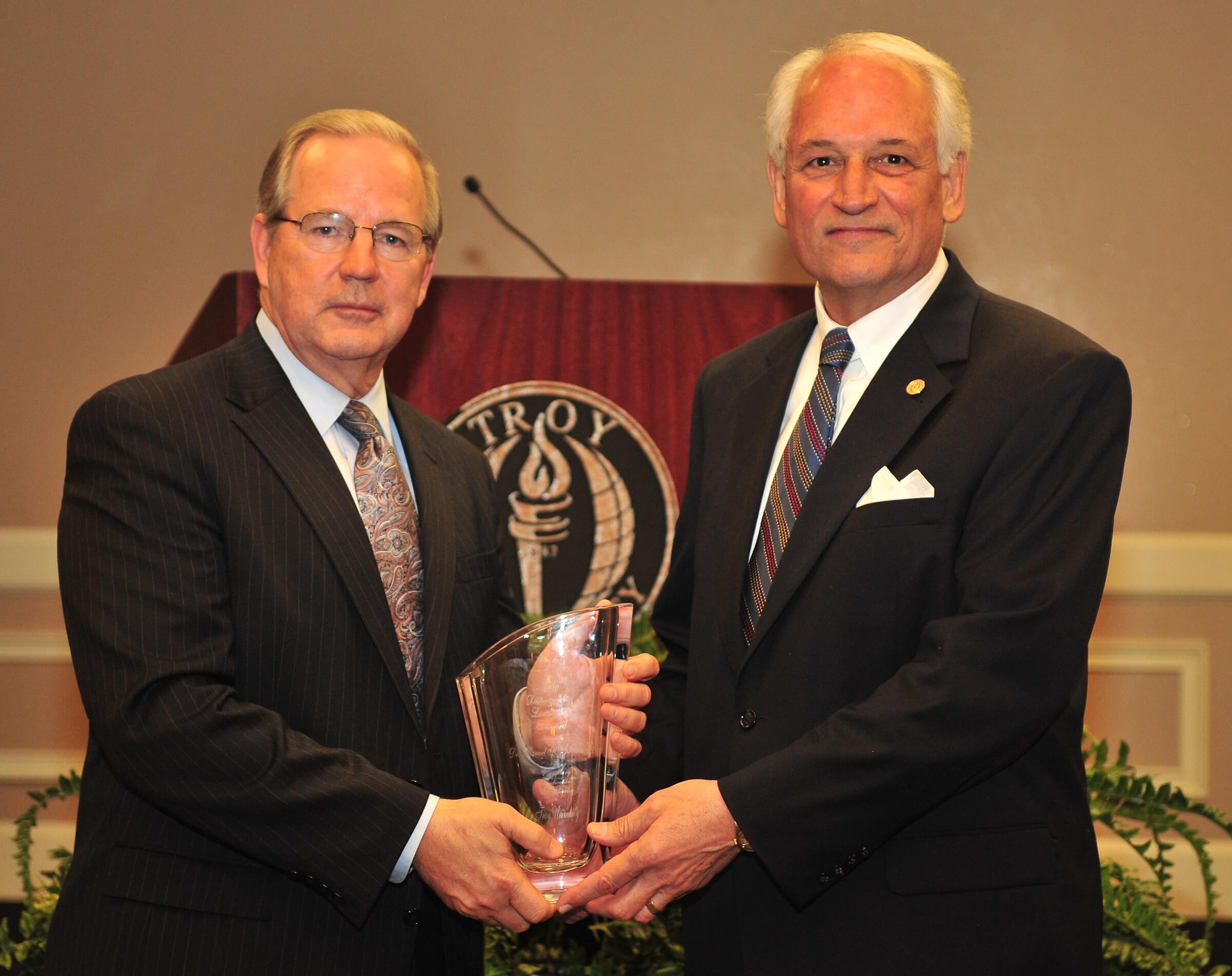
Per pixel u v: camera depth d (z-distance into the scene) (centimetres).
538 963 207
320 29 355
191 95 355
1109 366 153
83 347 355
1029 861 146
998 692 140
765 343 194
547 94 357
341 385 174
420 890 154
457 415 242
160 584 150
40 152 355
